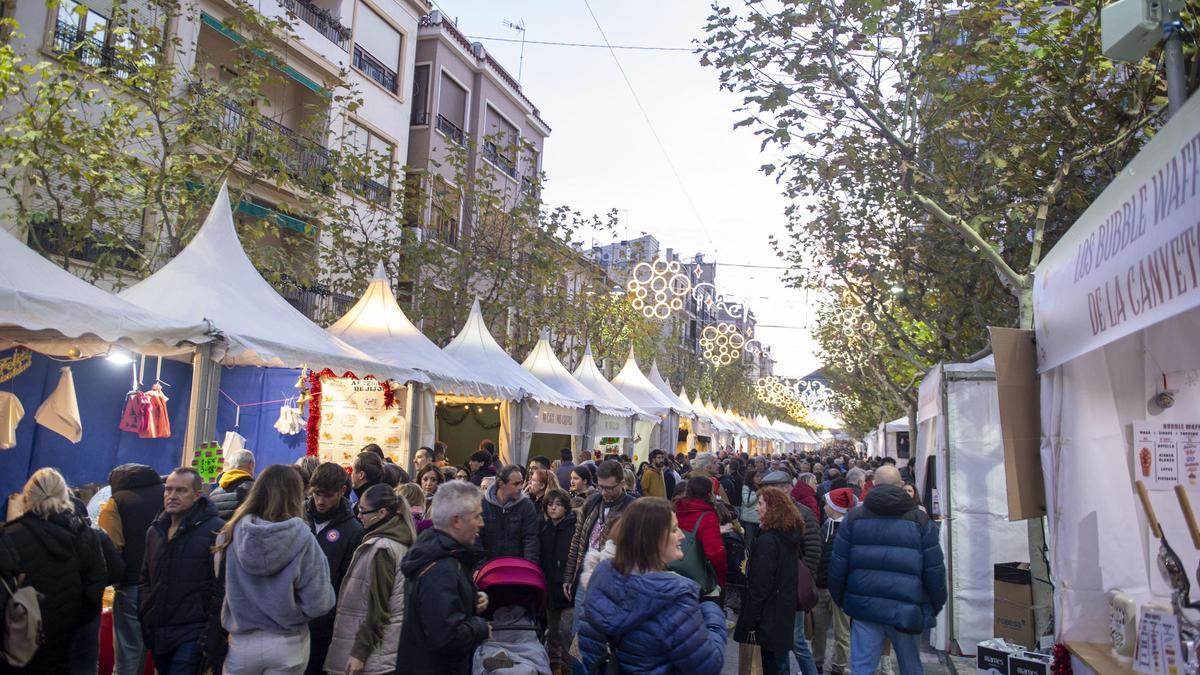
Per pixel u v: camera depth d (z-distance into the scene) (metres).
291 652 3.95
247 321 7.63
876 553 5.50
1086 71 8.06
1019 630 7.06
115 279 13.73
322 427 10.86
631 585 3.07
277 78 13.07
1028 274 7.18
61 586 4.20
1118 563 3.99
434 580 3.53
